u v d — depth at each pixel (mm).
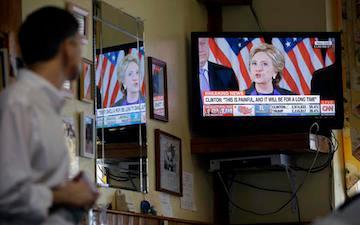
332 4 5777
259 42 5367
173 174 4992
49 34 2408
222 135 5352
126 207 4246
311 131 5309
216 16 5836
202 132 5379
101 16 4312
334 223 1788
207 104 5281
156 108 4859
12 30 3385
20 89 2330
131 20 4660
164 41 5117
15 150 2242
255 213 5566
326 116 5312
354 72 5664
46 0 3805
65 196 2314
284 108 5309
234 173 5652
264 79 5328
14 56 3348
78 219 2389
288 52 5367
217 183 5621
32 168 2297
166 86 5039
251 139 5246
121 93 4445
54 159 2336
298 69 5352
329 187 5391
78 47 2494
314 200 5422
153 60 4879
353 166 5566
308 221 5383
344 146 5617
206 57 5328
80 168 3943
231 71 5324
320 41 5387
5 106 2285
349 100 5633
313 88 5340
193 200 5266
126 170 4402
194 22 5621
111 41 4391
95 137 4105
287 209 5484
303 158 5484
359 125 5586
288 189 5504
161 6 5113
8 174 2217
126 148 4426
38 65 2416
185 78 5398
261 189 5578
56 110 2432
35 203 2223
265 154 5301
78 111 3990
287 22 5699
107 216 4031
